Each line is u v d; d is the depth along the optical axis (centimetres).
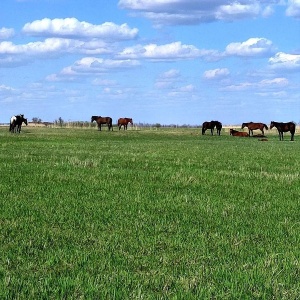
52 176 1909
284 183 1858
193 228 1038
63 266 765
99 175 1991
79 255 820
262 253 862
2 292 636
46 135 6669
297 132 11225
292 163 2783
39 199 1389
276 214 1235
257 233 1009
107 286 668
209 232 1020
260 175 2081
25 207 1259
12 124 7575
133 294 631
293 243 936
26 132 7669
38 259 803
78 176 1931
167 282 686
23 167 2220
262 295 644
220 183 1822
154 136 7862
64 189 1583
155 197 1470
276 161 2911
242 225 1093
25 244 888
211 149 4234
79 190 1570
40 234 971
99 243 901
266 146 5128
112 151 3569
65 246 884
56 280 695
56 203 1329
